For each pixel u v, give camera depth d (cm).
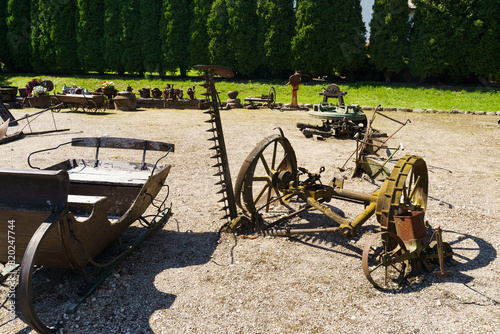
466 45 1766
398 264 400
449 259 408
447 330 304
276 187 524
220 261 411
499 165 790
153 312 326
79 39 2277
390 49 1900
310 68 2014
